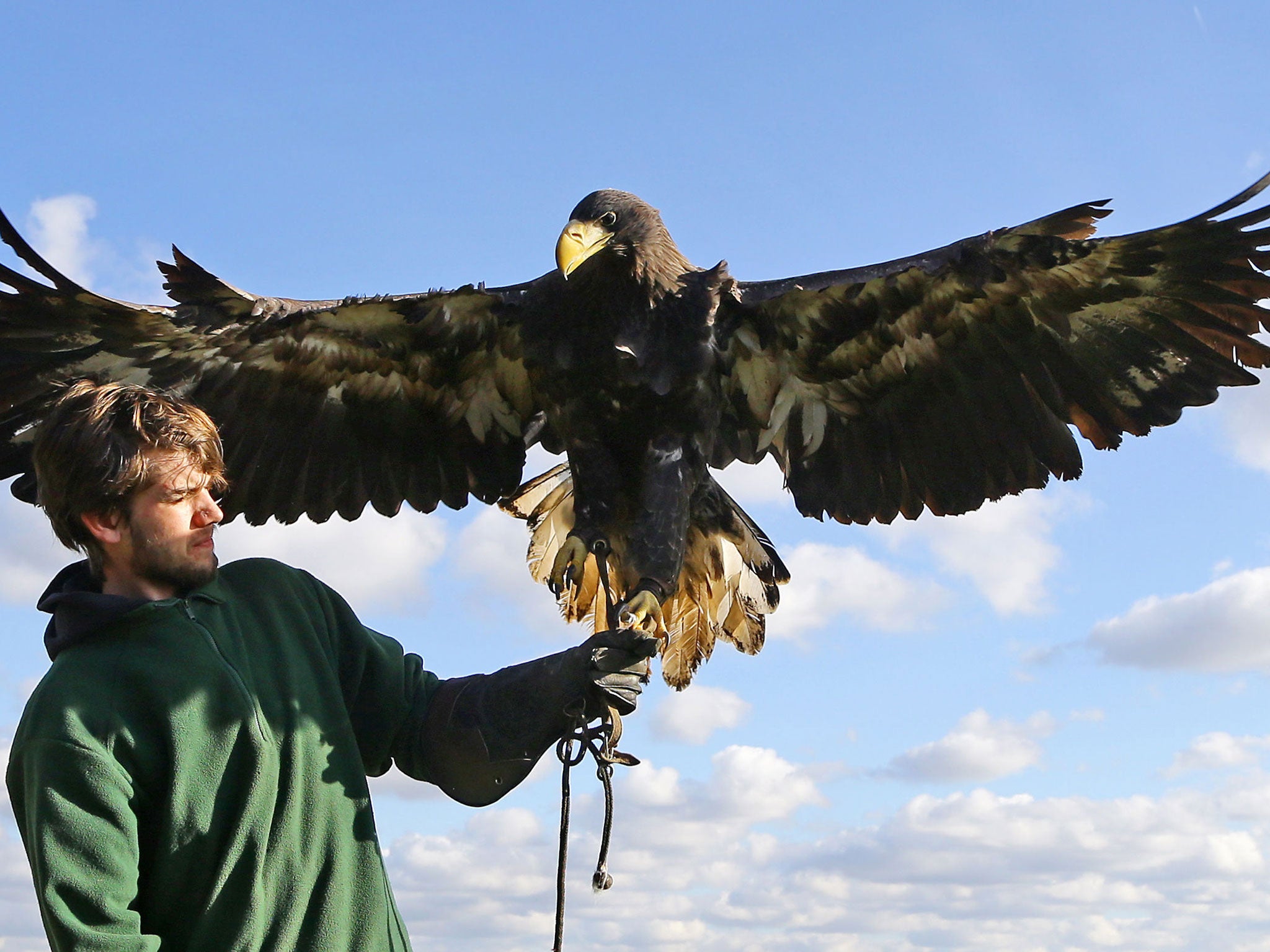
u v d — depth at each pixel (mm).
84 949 2180
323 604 2938
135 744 2379
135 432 2512
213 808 2420
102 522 2512
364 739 2953
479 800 3002
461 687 3062
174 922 2406
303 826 2531
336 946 2490
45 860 2232
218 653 2529
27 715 2395
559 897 2910
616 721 2963
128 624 2479
